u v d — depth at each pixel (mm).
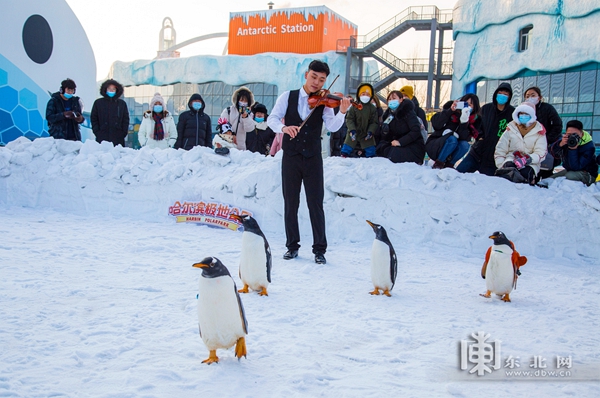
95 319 4395
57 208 10875
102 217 10172
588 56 26047
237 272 6426
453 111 9609
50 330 4121
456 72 33531
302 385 3293
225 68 36594
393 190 8969
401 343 4207
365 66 40844
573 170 9594
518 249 8461
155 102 12656
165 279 5859
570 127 9453
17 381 3170
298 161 7086
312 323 4625
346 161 9648
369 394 3219
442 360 3854
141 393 3088
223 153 10797
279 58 35312
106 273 6012
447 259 7922
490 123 9547
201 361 3631
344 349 4039
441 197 8773
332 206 9234
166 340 4000
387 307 5219
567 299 5855
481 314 5125
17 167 11203
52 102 12078
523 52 29266
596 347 4254
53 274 5820
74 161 11250
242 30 37781
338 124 6992
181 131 12289
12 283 5359
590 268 7793
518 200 8656
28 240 7543
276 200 9461
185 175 10523
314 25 35750
